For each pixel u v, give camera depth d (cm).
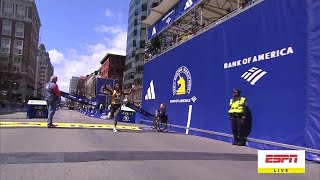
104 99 3803
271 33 1038
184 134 1512
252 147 1067
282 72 978
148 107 2267
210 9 1850
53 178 563
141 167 659
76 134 1157
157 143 1042
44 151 791
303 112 886
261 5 1092
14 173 588
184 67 1692
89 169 627
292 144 914
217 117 1328
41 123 1533
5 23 11800
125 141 1041
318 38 857
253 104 1100
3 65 8400
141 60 9694
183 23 2034
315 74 858
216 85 1355
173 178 589
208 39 1451
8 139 964
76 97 2227
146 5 9888
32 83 13825
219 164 721
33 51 13675
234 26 1248
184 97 1666
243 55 1180
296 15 937
